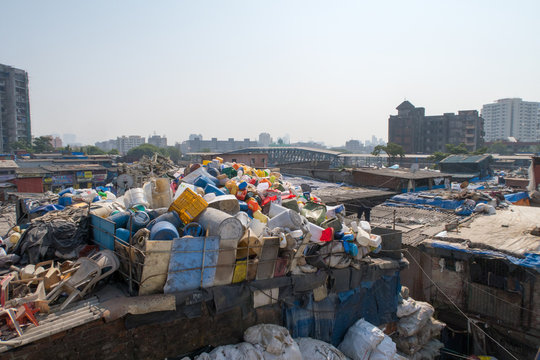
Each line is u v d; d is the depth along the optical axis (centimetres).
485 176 3809
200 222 670
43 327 490
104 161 5366
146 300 564
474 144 8944
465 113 9069
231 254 642
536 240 1265
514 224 1502
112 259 622
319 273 780
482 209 1725
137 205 754
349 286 834
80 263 604
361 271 859
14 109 8431
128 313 550
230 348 652
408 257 1384
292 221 748
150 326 589
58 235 696
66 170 3947
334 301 823
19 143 8150
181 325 623
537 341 1093
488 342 1196
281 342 668
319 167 3394
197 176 994
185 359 616
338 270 814
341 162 8719
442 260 1302
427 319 1027
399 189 2362
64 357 509
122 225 699
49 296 552
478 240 1278
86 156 6144
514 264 1112
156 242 568
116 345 556
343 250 814
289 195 987
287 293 735
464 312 1250
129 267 599
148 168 1579
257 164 4150
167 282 587
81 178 4038
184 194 696
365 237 842
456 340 1257
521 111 16238
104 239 686
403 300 1016
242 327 699
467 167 3731
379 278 919
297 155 9262
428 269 1337
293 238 729
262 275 697
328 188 2356
